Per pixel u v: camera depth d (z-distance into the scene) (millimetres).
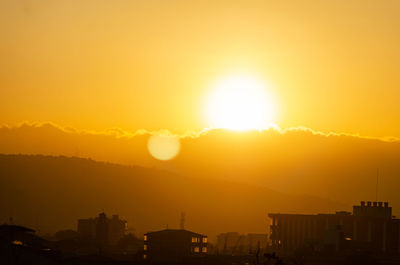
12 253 177250
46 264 183625
